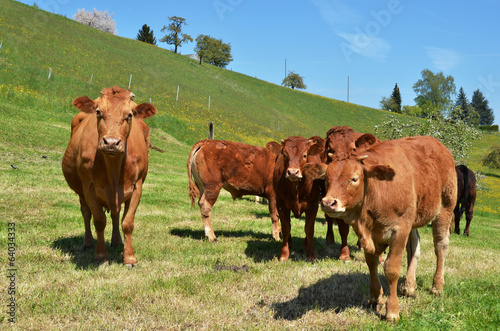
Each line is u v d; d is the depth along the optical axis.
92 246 7.04
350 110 75.56
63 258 6.22
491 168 51.97
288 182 6.82
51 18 58.94
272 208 8.98
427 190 4.93
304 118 63.47
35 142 19.36
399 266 4.37
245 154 8.84
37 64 36.53
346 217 4.33
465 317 4.33
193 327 4.05
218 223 10.15
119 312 4.34
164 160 23.75
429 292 5.42
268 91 72.69
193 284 5.25
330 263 6.77
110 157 5.66
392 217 4.32
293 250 7.95
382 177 4.07
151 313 4.35
